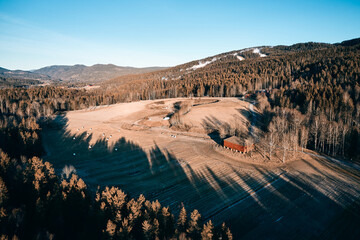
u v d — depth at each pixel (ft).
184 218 98.02
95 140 275.59
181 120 339.36
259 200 126.21
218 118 343.46
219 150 222.07
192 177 162.50
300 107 324.39
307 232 98.58
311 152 206.49
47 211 97.71
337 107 271.49
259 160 189.78
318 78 440.04
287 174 159.94
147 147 242.78
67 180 161.68
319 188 137.49
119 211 99.25
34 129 255.70
